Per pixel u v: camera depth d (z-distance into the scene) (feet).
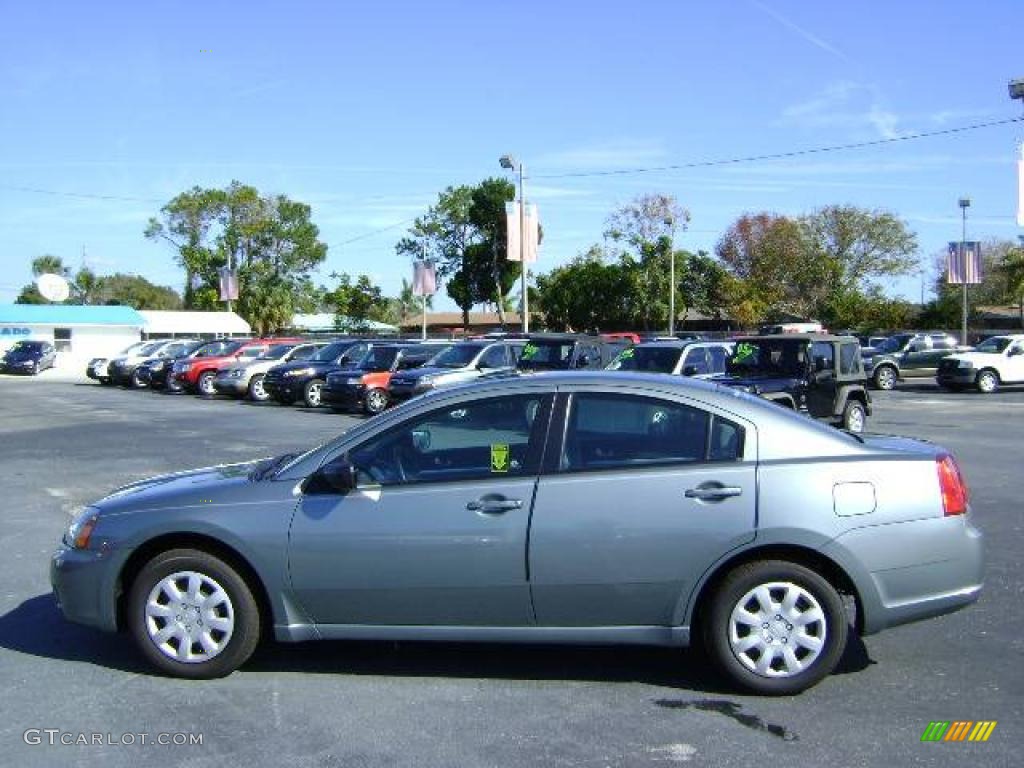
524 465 16.62
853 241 208.13
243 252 235.81
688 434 16.58
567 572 16.16
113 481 40.27
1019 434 55.93
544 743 14.53
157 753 14.33
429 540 16.37
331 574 16.60
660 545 16.03
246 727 15.24
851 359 54.44
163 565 17.11
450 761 13.94
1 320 184.65
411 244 206.69
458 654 18.56
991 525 29.40
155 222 233.96
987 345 101.40
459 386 17.66
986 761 13.82
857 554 15.97
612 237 187.01
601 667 17.76
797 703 15.97
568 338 63.46
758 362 54.03
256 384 91.04
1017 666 17.69
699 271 192.54
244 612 17.02
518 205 102.22
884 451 16.65
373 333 217.77
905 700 16.07
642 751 14.23
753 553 16.17
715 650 16.21
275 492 17.02
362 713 15.74
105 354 193.47
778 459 16.30
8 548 27.78
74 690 16.88
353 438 17.22
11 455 48.83
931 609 16.34
